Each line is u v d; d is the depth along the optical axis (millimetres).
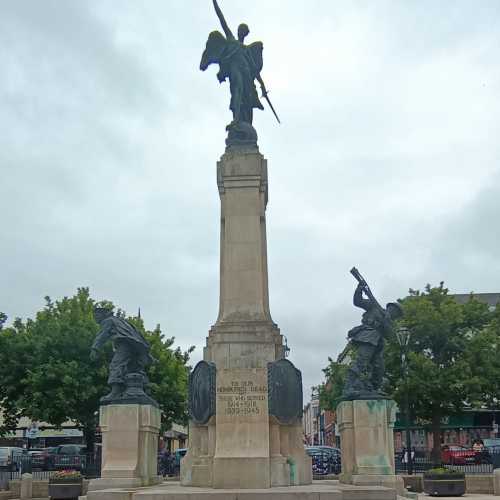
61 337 39562
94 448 41406
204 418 17203
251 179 19109
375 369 22000
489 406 43250
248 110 20953
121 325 20031
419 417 41656
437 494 23812
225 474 16141
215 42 21141
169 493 14203
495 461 28750
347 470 20609
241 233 18750
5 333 40188
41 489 25484
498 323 42469
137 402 18906
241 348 17406
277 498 14172
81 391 38125
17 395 40156
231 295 18266
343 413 20844
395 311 23094
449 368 40188
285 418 17047
